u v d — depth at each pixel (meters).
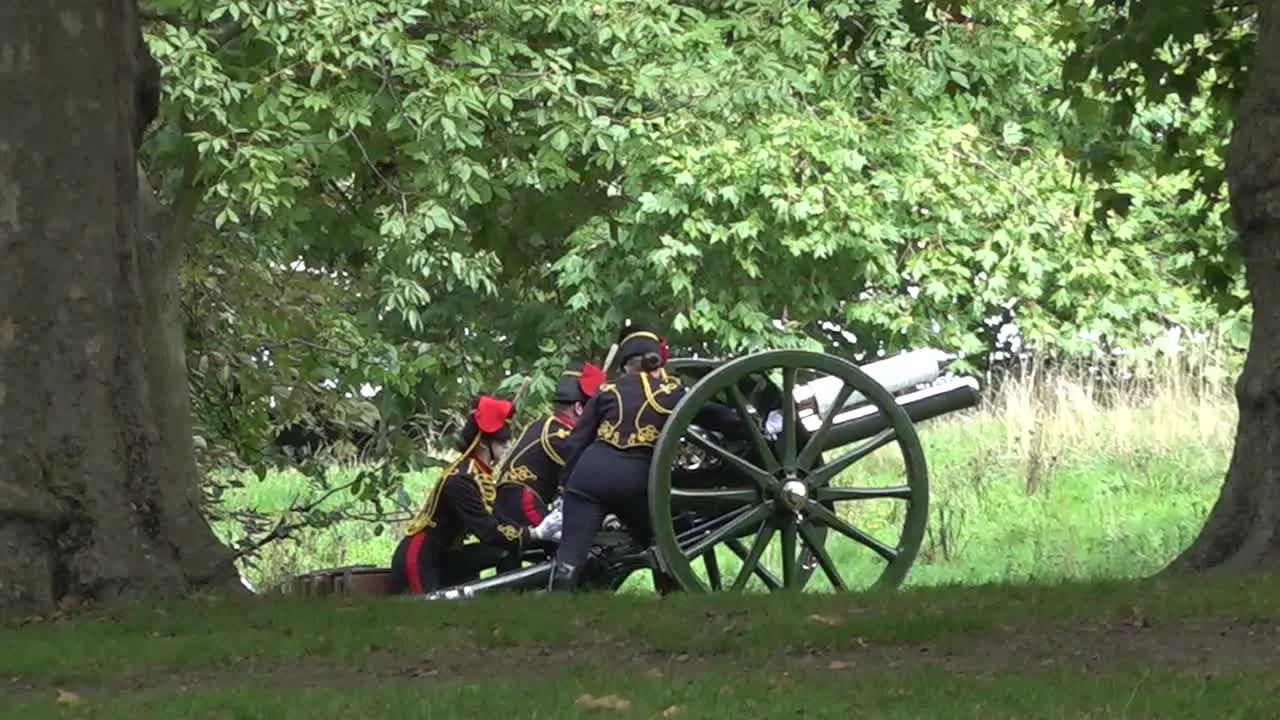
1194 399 43.31
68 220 19.55
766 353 22.48
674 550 22.17
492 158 34.38
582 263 49.22
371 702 13.65
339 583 25.02
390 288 38.56
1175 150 31.06
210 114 31.38
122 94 20.06
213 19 31.73
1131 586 18.67
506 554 24.56
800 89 45.22
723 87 43.06
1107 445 40.12
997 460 39.84
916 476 23.22
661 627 16.92
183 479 21.27
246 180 31.23
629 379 22.81
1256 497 19.98
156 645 16.61
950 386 24.59
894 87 50.16
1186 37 27.30
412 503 37.22
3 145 19.42
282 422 36.12
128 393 19.88
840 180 49.31
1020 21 52.53
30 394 19.36
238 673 15.75
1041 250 53.75
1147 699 13.09
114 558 19.47
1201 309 53.56
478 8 34.66
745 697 13.58
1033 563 31.62
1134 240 55.81
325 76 32.78
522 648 16.56
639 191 48.19
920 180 51.44
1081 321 54.09
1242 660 14.89
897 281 52.69
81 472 19.42
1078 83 29.92
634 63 39.34
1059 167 53.62
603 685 14.12
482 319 48.69
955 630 16.38
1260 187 20.02
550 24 35.31
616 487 22.47
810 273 52.31
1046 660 15.12
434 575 24.34
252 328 35.88
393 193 34.50
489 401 24.19
